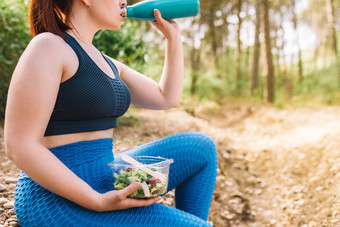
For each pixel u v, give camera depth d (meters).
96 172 1.37
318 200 3.41
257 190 3.84
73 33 1.37
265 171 4.43
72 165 1.31
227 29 20.62
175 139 1.64
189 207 1.69
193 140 1.64
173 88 1.78
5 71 3.80
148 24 8.00
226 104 12.38
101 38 4.43
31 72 1.13
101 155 1.41
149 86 1.77
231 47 20.33
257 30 14.45
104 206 1.18
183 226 1.25
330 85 12.65
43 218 1.23
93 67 1.31
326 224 2.98
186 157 1.61
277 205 3.47
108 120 1.44
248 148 5.38
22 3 3.83
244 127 7.27
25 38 3.90
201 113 9.34
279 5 23.17
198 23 17.42
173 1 1.62
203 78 15.16
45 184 1.13
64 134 1.31
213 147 1.68
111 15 1.44
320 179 3.81
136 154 1.61
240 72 16.91
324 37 28.61
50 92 1.16
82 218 1.19
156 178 1.24
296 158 4.50
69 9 1.37
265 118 7.81
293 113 8.27
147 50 5.13
